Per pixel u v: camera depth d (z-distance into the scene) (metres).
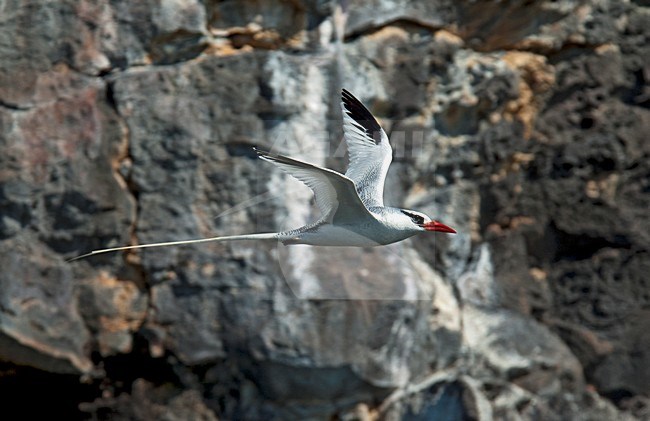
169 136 15.98
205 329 15.87
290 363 15.62
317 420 15.92
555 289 18.14
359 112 12.59
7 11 16.03
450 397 16.23
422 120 17.08
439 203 17.42
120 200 15.91
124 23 16.20
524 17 17.53
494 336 17.05
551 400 16.92
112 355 16.09
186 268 15.91
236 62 16.20
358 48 16.75
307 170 10.45
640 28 18.08
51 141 15.85
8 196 15.70
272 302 15.75
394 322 15.95
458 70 17.30
